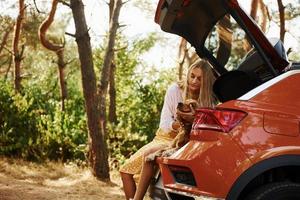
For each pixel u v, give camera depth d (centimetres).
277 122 395
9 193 798
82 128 1247
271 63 432
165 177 414
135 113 1371
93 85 1018
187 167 398
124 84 1644
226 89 465
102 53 1773
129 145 1246
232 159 390
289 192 397
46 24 1414
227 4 418
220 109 403
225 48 478
